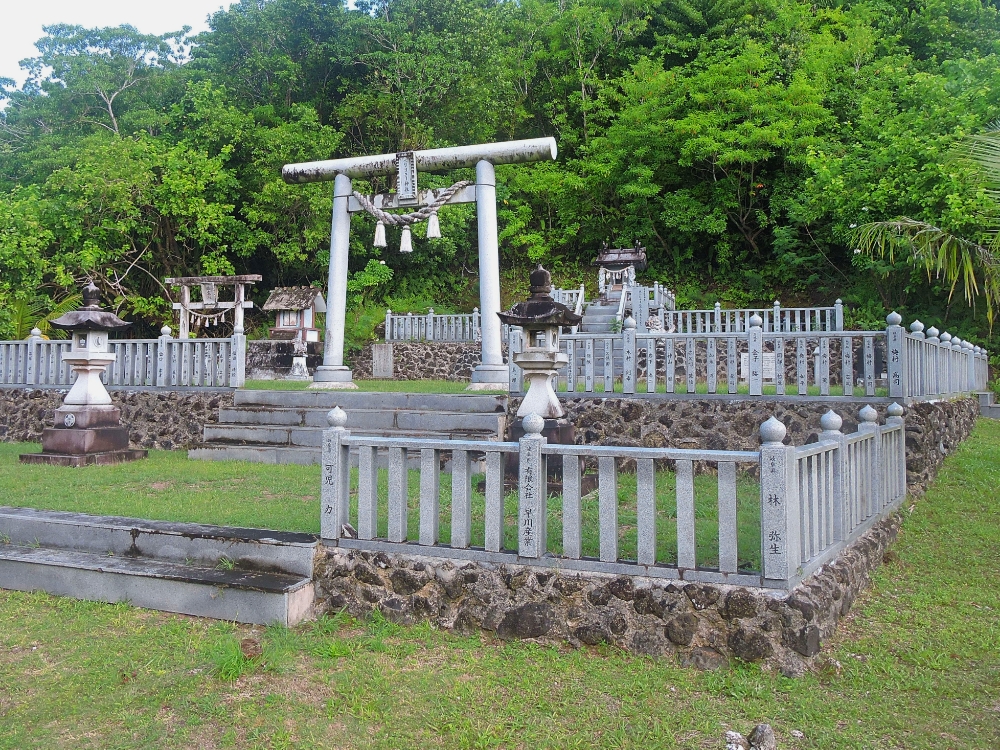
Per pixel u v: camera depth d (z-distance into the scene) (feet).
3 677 12.62
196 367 36.65
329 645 13.52
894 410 22.20
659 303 57.52
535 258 87.40
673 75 80.48
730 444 26.53
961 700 11.40
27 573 16.93
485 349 36.50
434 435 28.66
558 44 92.02
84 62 83.61
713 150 73.10
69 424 30.94
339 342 38.42
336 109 82.17
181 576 15.35
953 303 64.28
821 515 14.28
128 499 22.15
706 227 77.56
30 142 82.79
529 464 13.69
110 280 75.66
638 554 12.93
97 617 15.12
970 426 35.83
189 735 10.82
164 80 85.25
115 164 69.97
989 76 54.85
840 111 76.13
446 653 13.20
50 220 68.90
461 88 78.64
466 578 14.08
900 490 21.79
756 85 74.54
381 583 14.79
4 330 62.28
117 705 11.64
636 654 12.59
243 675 12.54
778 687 11.44
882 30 81.30
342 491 15.51
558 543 15.55
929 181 50.11
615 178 83.56
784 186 75.82
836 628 13.53
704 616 12.33
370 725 10.96
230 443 32.24
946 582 16.75
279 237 81.00
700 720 10.71
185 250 80.89
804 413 25.53
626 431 28.09
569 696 11.48
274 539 15.72
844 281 75.00
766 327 59.36
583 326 55.06
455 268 95.04
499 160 36.78
